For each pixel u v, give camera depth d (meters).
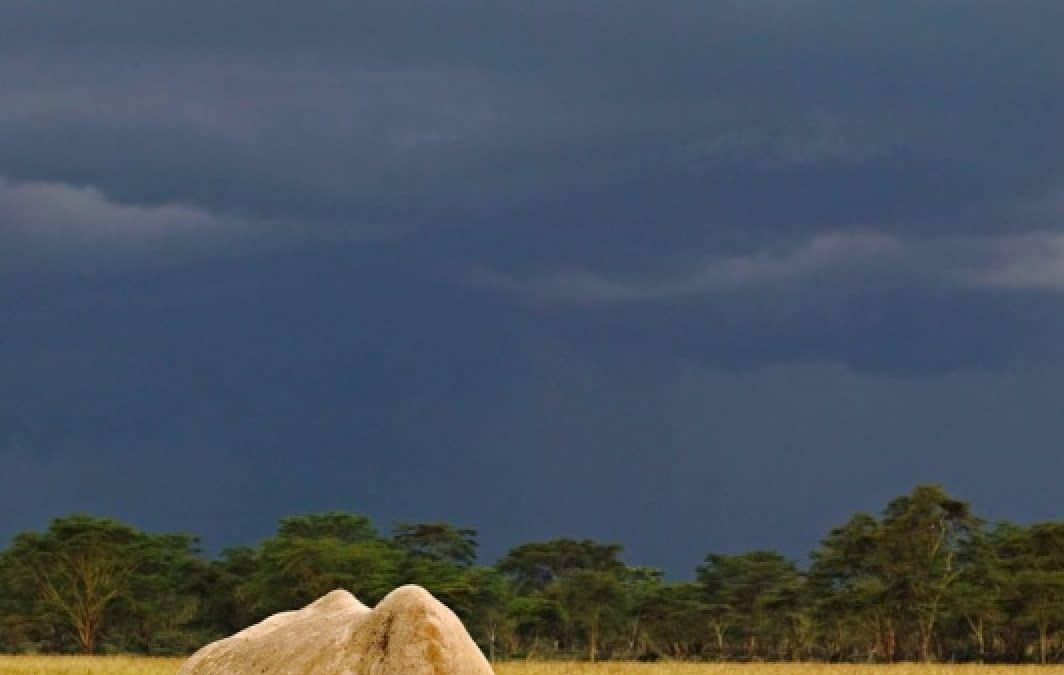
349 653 16.30
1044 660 104.62
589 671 78.62
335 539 109.38
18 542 111.00
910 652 116.38
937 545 113.38
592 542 135.50
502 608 115.56
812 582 117.88
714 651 126.81
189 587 114.62
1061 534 112.44
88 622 109.88
